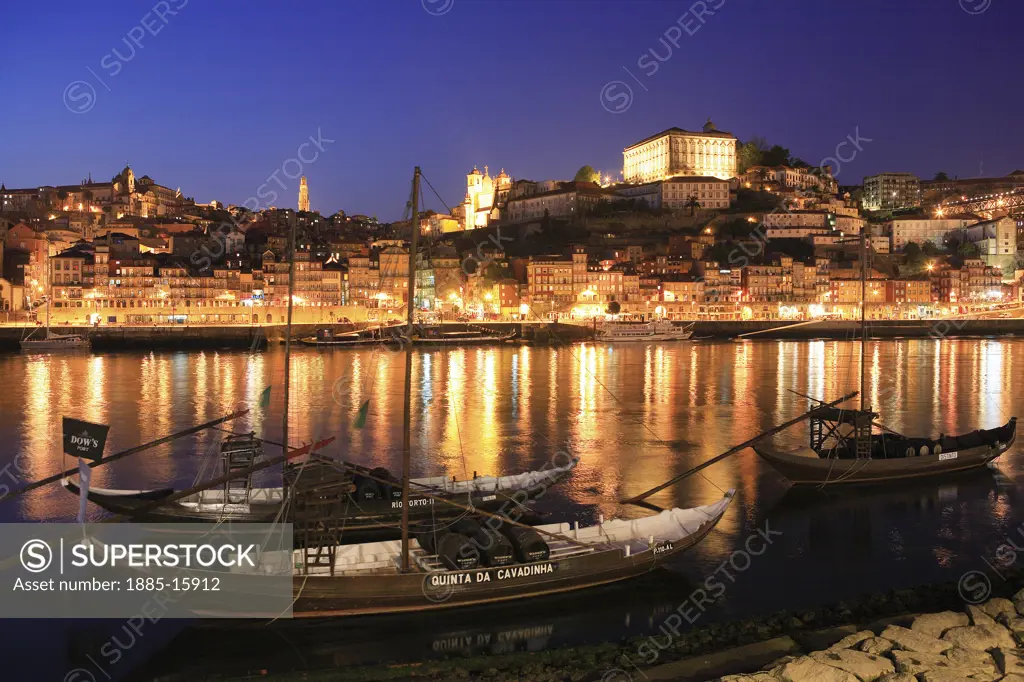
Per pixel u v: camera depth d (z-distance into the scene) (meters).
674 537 31.77
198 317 187.62
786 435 62.66
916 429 67.81
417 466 52.53
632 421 70.88
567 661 24.53
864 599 29.23
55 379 104.81
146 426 68.12
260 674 24.39
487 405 81.38
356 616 27.38
